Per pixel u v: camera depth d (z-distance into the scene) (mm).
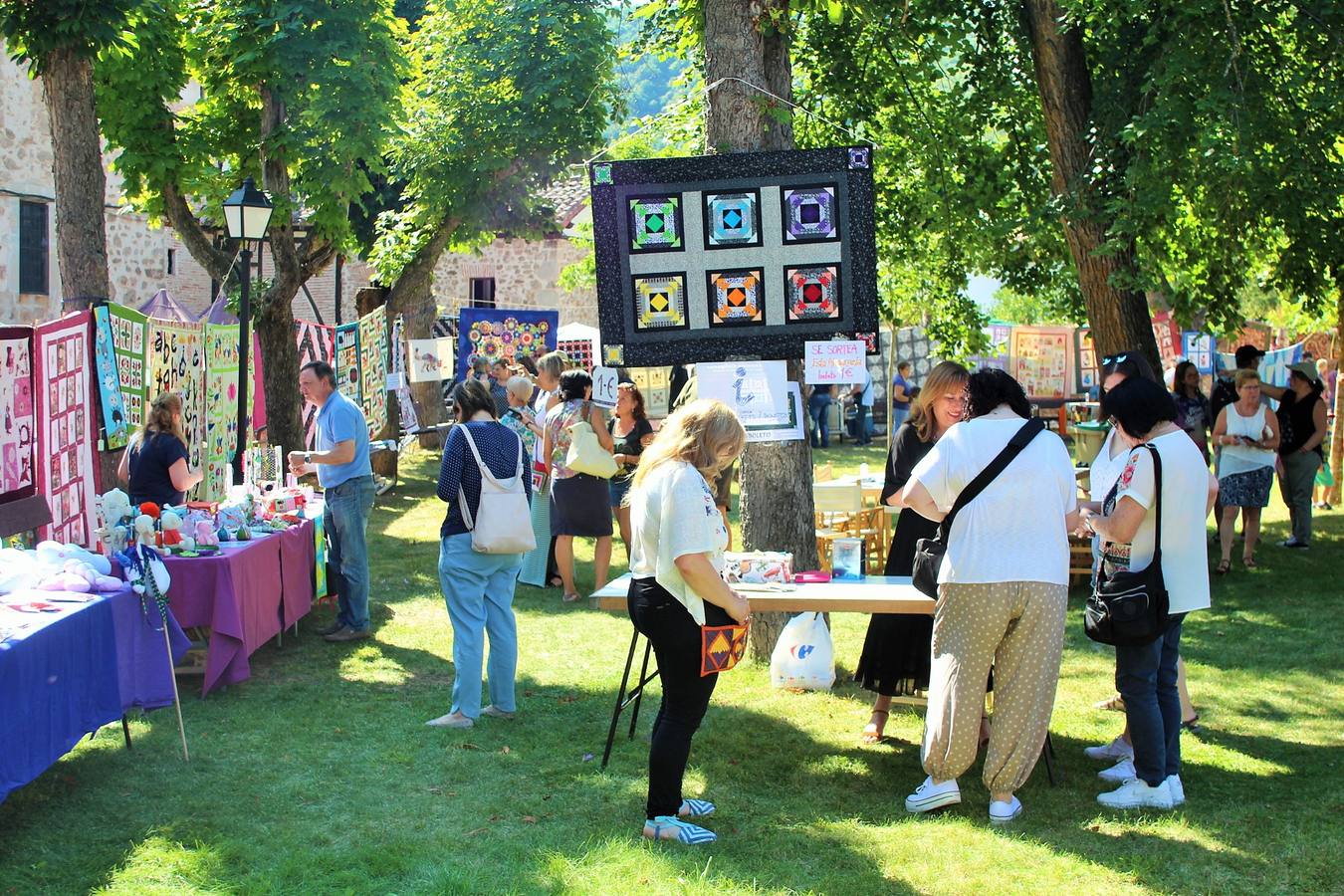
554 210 21625
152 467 7668
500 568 6406
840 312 6781
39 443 8438
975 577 4707
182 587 6516
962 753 4855
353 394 16578
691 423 4652
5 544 7773
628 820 4914
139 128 14578
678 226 6762
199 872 4363
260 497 8398
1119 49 10391
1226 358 22141
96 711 5164
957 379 5863
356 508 8086
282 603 7730
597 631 8461
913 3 11055
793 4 8977
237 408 13148
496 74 18953
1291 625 8539
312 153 14797
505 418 11195
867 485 10609
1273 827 4762
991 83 11883
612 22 19297
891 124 12180
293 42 14203
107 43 9656
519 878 4316
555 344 20031
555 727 6242
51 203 22125
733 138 7191
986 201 11938
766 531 7301
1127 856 4477
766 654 7418
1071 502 4844
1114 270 10820
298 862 4445
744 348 6828
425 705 6625
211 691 6848
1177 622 5117
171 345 11234
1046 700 4789
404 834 4754
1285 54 10398
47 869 4355
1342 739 5984
